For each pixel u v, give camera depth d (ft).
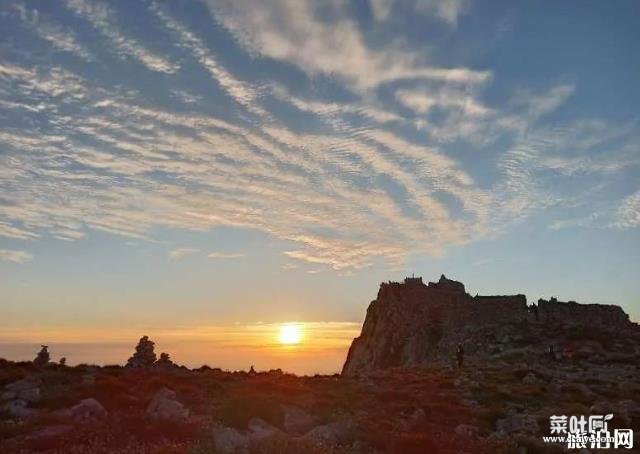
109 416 82.12
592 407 127.65
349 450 67.41
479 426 107.24
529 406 132.26
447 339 285.84
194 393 115.75
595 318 303.27
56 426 76.69
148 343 191.01
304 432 84.07
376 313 339.77
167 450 61.82
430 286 339.98
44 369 145.28
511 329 278.05
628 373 191.11
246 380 147.43
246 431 79.41
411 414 114.11
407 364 281.13
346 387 147.23
